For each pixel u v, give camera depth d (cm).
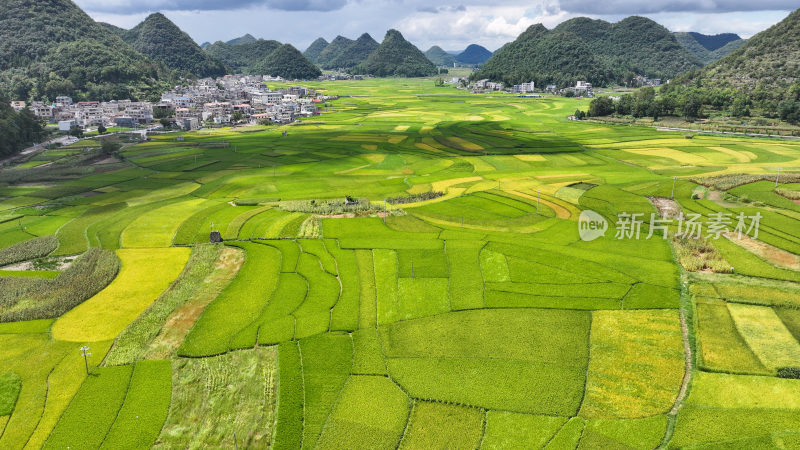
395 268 9338
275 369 6638
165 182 16812
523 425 5578
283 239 11006
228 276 9350
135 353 7025
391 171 18300
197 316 7956
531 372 6397
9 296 8619
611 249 10056
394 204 13725
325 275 9169
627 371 6388
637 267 9125
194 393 6269
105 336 7475
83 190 15738
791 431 5325
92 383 6412
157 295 8712
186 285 8969
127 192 15512
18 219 12900
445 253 9919
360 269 9369
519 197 13938
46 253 10638
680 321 7431
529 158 19838
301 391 6191
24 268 10006
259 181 16850
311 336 7269
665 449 5219
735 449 5141
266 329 7462
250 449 5425
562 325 7381
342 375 6444
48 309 8100
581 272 8956
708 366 6394
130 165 19575
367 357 6775
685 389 6069
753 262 9219
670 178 15475
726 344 6825
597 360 6606
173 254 10469
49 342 7312
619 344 6925
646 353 6725
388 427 5597
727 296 7994
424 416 5747
